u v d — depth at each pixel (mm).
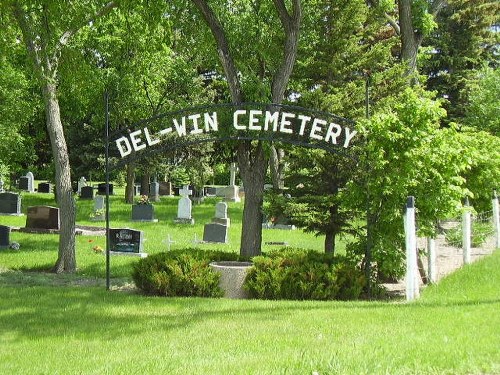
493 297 9180
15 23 15305
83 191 37062
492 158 17234
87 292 11586
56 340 7457
